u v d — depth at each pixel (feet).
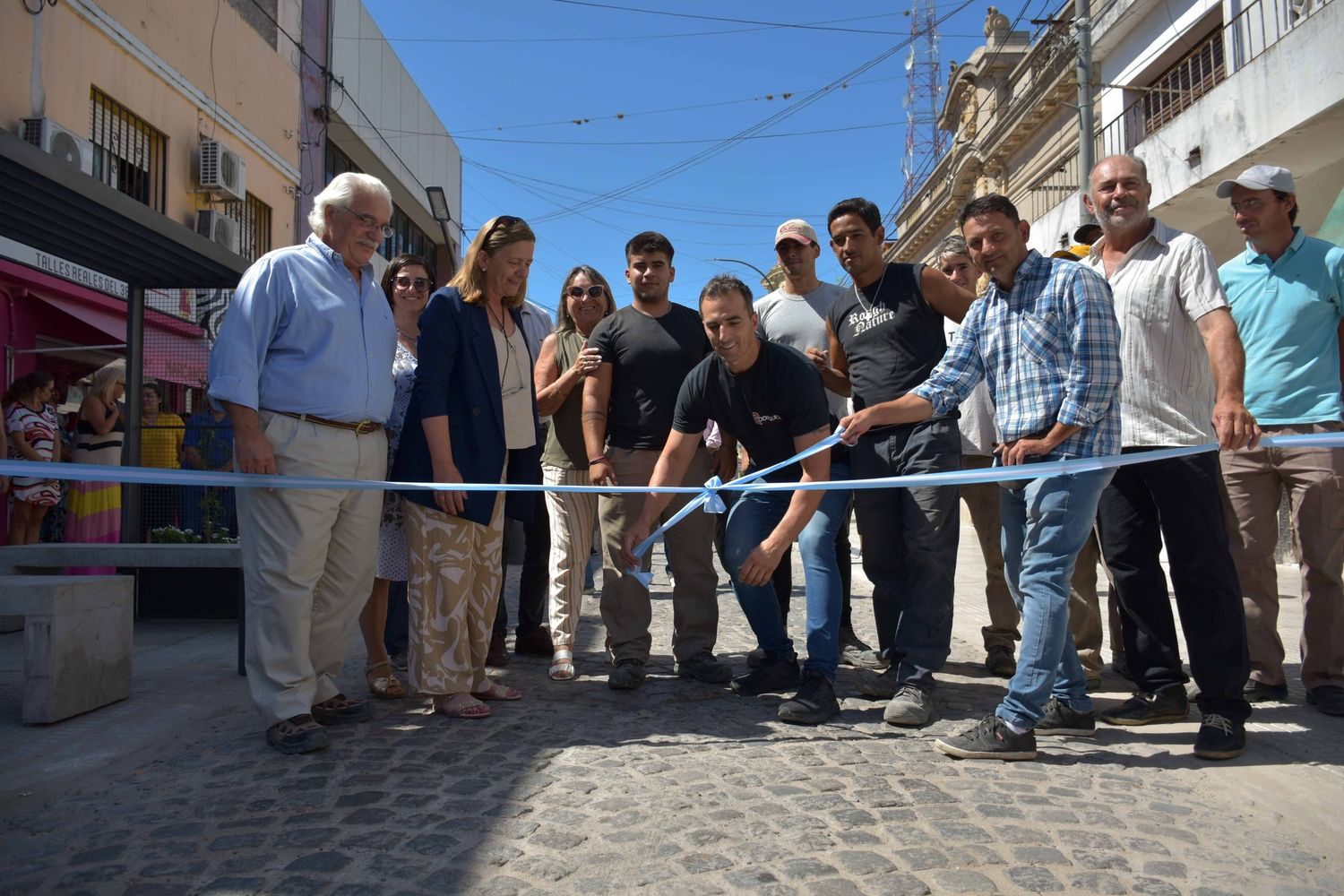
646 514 13.42
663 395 14.93
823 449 12.36
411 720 12.41
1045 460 10.75
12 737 11.47
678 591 15.20
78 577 13.00
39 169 16.03
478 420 12.67
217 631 19.74
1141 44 46.62
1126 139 48.67
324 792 9.51
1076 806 9.24
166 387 29.58
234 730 11.78
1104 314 10.68
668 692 14.25
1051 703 11.81
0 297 29.94
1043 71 56.65
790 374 12.97
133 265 21.79
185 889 7.38
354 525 11.93
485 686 13.57
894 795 9.52
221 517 24.67
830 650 12.87
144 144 31.73
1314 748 11.12
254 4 39.83
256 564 11.03
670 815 8.91
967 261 17.40
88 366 34.94
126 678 13.41
